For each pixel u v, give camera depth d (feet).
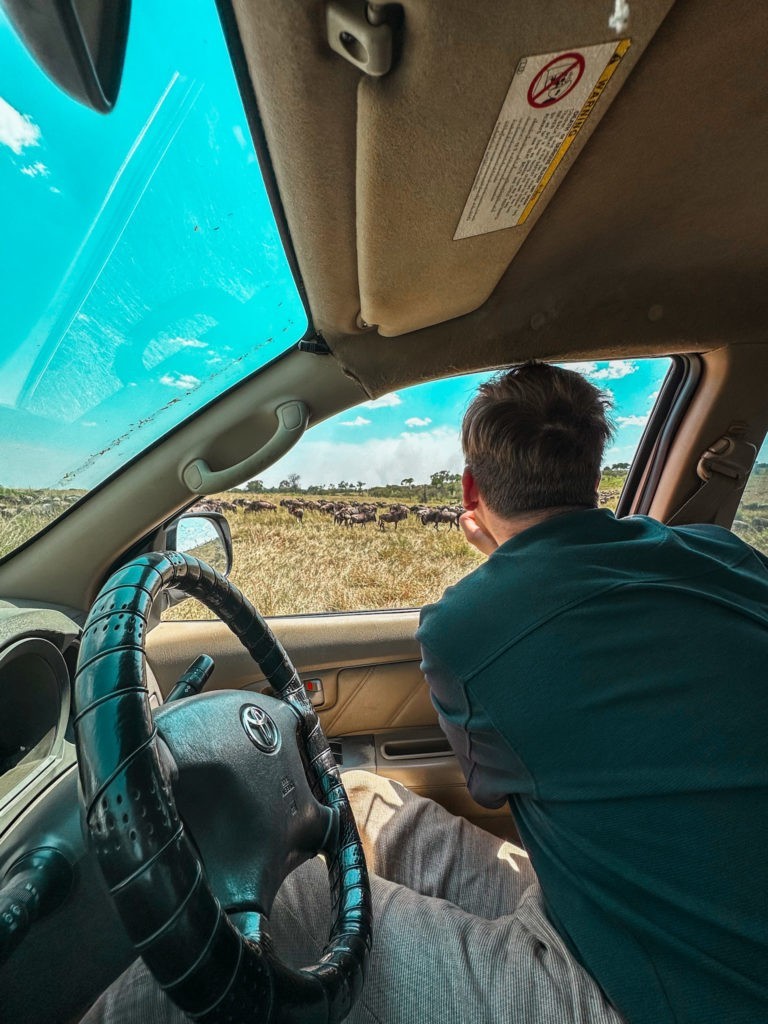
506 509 3.13
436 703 2.91
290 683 3.08
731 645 2.28
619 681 2.25
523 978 2.42
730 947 1.93
